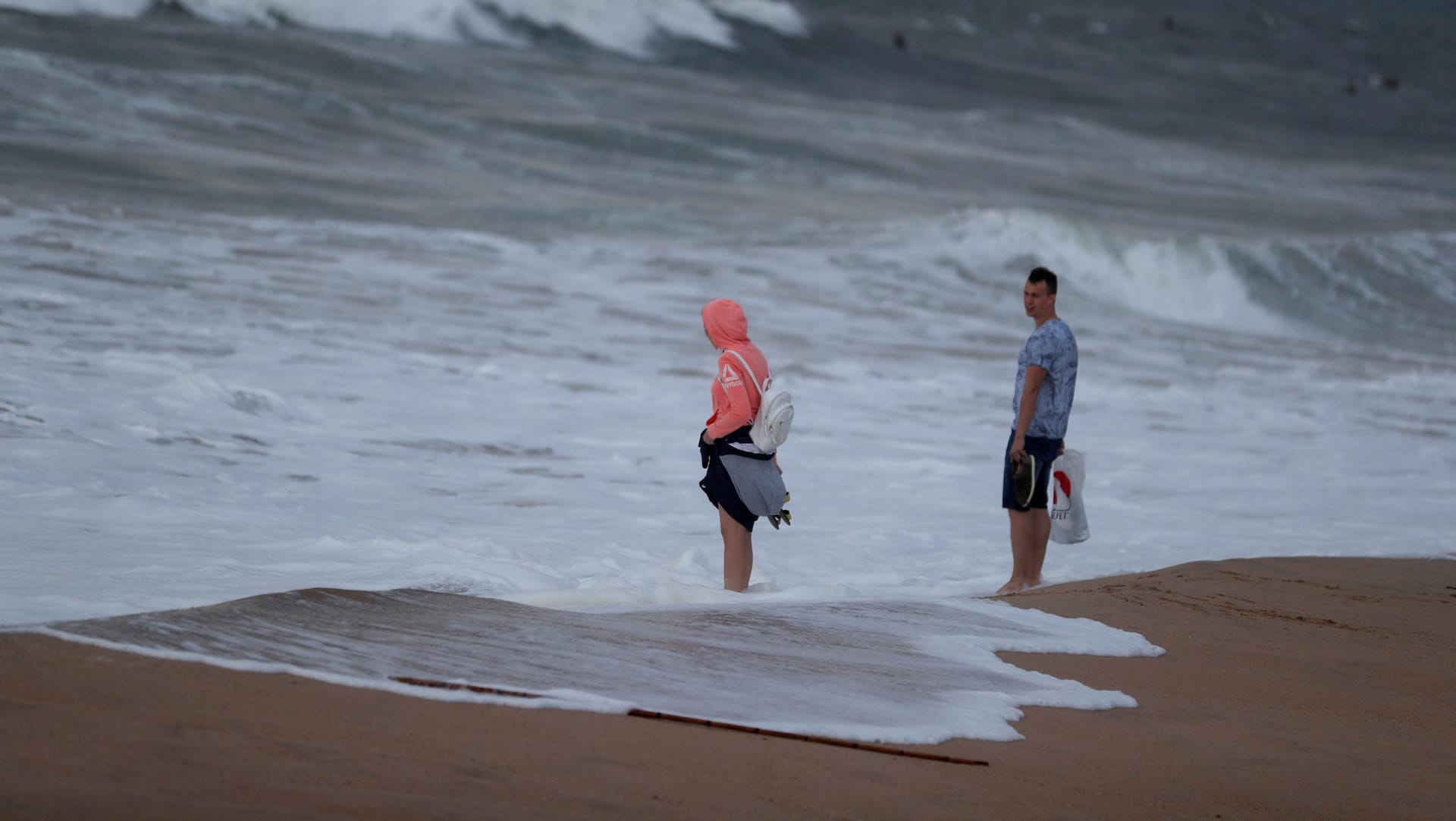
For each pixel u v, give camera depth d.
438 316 62.97
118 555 20.61
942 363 67.31
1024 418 26.62
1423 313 116.62
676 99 181.50
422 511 29.59
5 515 23.30
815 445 45.53
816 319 78.31
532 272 80.88
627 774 10.75
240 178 100.62
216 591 18.06
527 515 30.52
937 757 12.53
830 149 166.00
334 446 36.19
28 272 58.25
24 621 14.26
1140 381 69.12
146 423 34.59
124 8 163.50
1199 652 19.31
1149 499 39.78
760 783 11.00
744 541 24.45
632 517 31.44
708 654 16.19
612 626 17.38
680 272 88.19
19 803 8.32
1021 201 155.88
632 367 56.59
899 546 30.95
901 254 104.81
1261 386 70.94
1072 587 25.39
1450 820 12.45
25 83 117.00
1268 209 178.50
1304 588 25.03
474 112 148.12
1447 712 16.72
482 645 15.05
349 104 136.75
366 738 10.80
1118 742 14.13
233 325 53.34
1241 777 13.19
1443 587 26.34
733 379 24.20
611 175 133.12
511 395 47.66
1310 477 44.81
